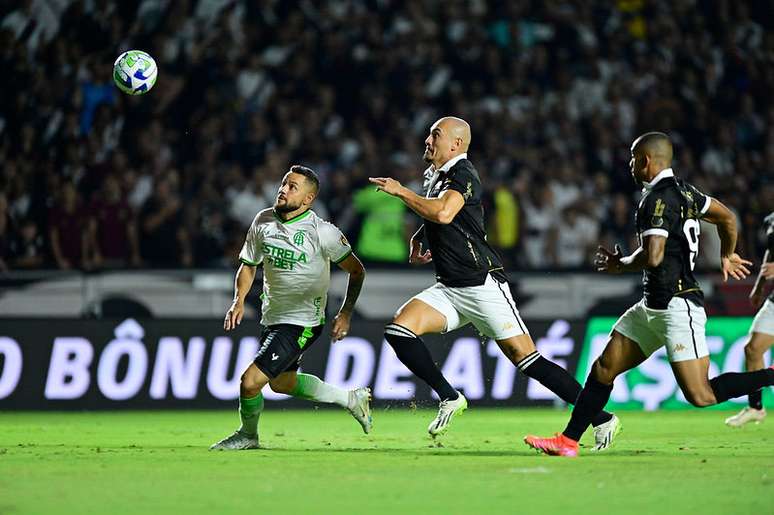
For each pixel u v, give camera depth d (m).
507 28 68.50
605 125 64.94
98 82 59.09
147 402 43.94
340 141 60.59
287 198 25.88
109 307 47.44
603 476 19.77
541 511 15.60
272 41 65.38
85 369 43.59
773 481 19.00
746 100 68.62
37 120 57.53
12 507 15.95
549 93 66.38
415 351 26.11
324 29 66.44
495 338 26.31
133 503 16.38
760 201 60.00
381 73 64.62
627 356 24.17
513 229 57.75
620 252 23.67
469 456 24.12
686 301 23.58
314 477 19.70
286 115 60.59
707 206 24.20
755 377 24.09
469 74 66.50
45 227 52.31
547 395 46.12
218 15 64.94
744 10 73.06
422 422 38.31
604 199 61.06
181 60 61.94
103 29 61.72
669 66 69.88
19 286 46.78
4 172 53.97
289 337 26.31
